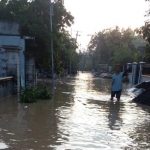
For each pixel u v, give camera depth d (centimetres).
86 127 736
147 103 1198
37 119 831
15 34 1792
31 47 2002
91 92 1798
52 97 1415
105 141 609
